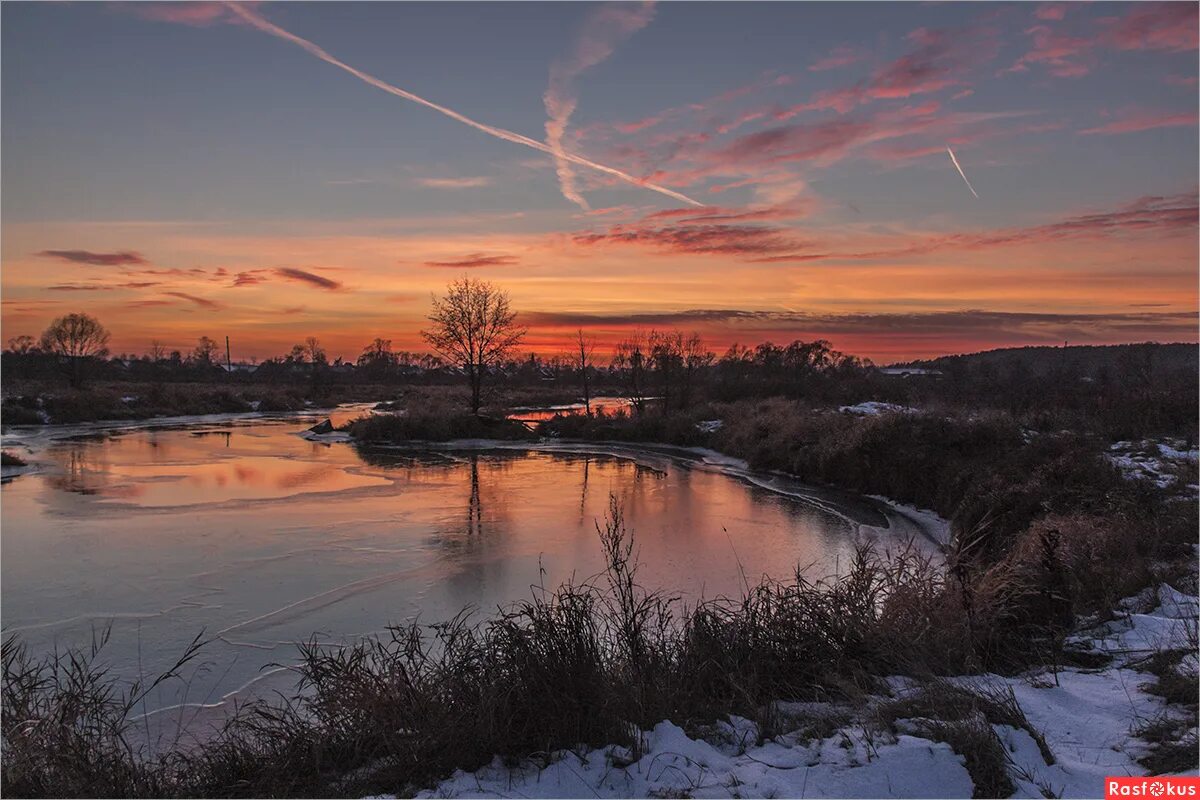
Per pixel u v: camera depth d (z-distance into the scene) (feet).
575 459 88.22
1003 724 13.04
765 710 15.31
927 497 53.83
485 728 13.87
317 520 50.90
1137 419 63.00
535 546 43.06
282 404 183.83
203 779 14.28
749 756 13.16
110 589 35.47
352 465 81.97
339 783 13.51
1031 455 48.06
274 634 29.37
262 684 24.50
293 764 14.40
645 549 41.86
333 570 38.45
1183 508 32.19
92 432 121.08
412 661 17.20
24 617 31.73
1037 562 22.53
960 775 11.41
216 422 145.18
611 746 13.67
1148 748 12.12
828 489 64.18
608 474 74.84
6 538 45.62
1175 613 19.90
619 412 121.19
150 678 25.12
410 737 14.14
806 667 17.75
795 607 19.62
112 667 26.18
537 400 184.65
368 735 14.66
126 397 164.86
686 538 44.68
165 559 40.75
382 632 29.40
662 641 18.52
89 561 40.37
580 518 51.24
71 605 33.22
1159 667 15.52
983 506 42.01
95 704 18.21
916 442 59.88
